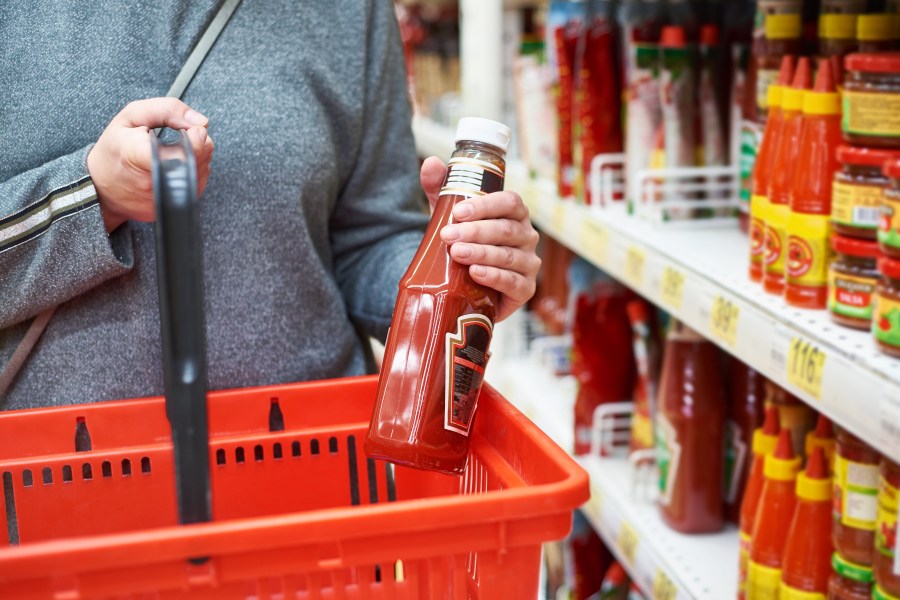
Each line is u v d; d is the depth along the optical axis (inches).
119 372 42.7
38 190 37.8
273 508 40.9
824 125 45.8
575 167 78.9
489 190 34.6
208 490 26.3
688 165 69.4
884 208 39.2
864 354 39.1
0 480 37.6
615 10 79.7
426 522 26.9
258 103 43.3
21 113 41.3
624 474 76.6
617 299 80.8
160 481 39.4
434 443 32.9
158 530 25.4
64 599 24.9
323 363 46.1
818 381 40.7
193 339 25.8
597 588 88.8
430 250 34.0
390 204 49.7
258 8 44.0
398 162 50.1
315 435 40.9
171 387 25.8
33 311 40.4
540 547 28.7
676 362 63.9
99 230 37.8
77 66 41.6
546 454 31.0
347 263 51.2
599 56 75.8
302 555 26.4
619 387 81.1
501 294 36.8
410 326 33.4
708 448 63.2
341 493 41.6
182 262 25.4
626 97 74.2
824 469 46.9
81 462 38.3
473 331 33.7
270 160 43.3
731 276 53.5
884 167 39.6
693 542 63.3
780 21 57.4
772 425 52.0
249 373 44.5
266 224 43.6
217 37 43.2
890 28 45.4
